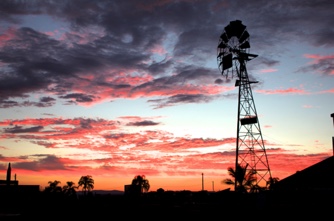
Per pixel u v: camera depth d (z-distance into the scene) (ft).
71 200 267.18
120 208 217.36
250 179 205.16
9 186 286.25
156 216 185.06
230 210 172.96
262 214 152.25
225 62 248.73
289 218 141.18
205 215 173.99
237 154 232.73
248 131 235.81
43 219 191.11
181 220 171.94
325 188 147.64
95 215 199.82
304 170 163.32
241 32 247.50
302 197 149.89
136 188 272.72
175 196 281.33
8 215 202.59
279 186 161.89
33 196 272.51
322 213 135.23
